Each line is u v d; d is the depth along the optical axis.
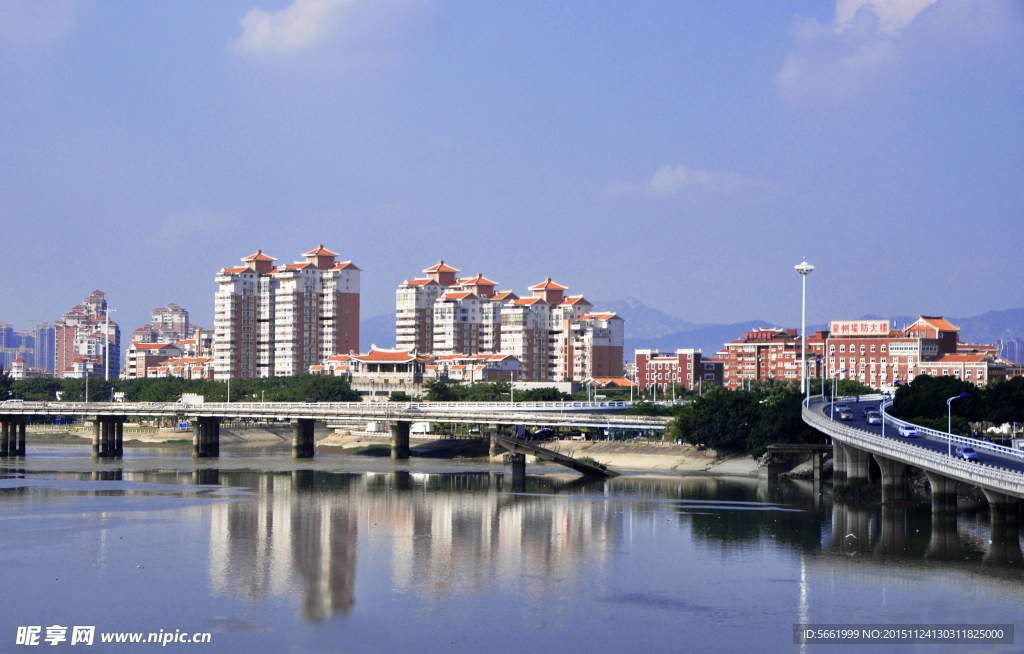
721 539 126.31
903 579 104.81
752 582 104.06
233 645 84.44
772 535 129.25
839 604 96.00
